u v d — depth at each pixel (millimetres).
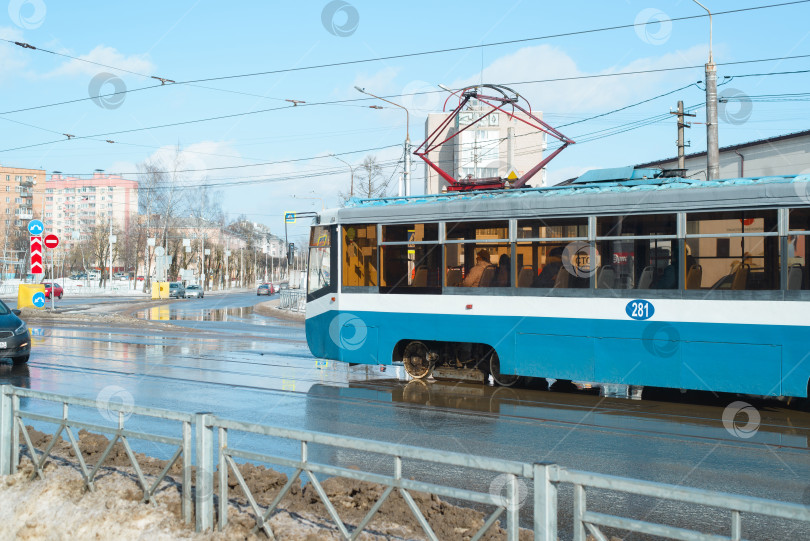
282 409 10586
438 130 18781
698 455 7996
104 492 5719
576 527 3693
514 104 18172
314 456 7828
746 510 3215
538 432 9133
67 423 5883
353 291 13758
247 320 33438
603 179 12164
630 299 11062
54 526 5406
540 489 3732
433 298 12828
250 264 132875
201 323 30594
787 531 5527
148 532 5031
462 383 13195
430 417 10078
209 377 13648
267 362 16109
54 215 147625
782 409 10805
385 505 5512
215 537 4871
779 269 10055
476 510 5773
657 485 3430
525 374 11859
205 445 5020
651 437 8867
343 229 13984
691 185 10930
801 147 28953
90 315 30062
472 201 12516
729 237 10406
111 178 130125
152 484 5496
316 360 16578
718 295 10430
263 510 5273
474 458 3975
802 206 9930
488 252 12336
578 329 11445
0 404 6344
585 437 8859
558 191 12086
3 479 6219
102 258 97062
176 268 93750
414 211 13117
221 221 83375
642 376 10914
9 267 113500
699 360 10516
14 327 15070
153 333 23453
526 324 11898
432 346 13211
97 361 15867
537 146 77312
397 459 4309
